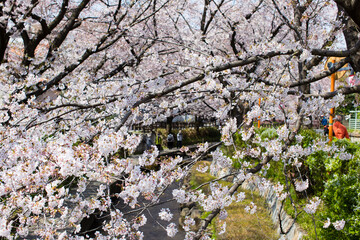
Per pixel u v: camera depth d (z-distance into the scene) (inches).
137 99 112.4
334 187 144.8
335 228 127.3
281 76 113.5
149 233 285.0
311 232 153.0
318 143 126.1
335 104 121.1
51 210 88.4
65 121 164.7
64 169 80.2
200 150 123.7
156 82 120.5
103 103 117.0
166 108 136.9
